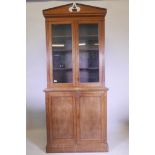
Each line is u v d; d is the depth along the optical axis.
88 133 3.38
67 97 3.36
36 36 4.58
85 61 3.42
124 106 4.74
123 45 4.68
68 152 3.38
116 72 4.71
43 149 3.51
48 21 3.36
